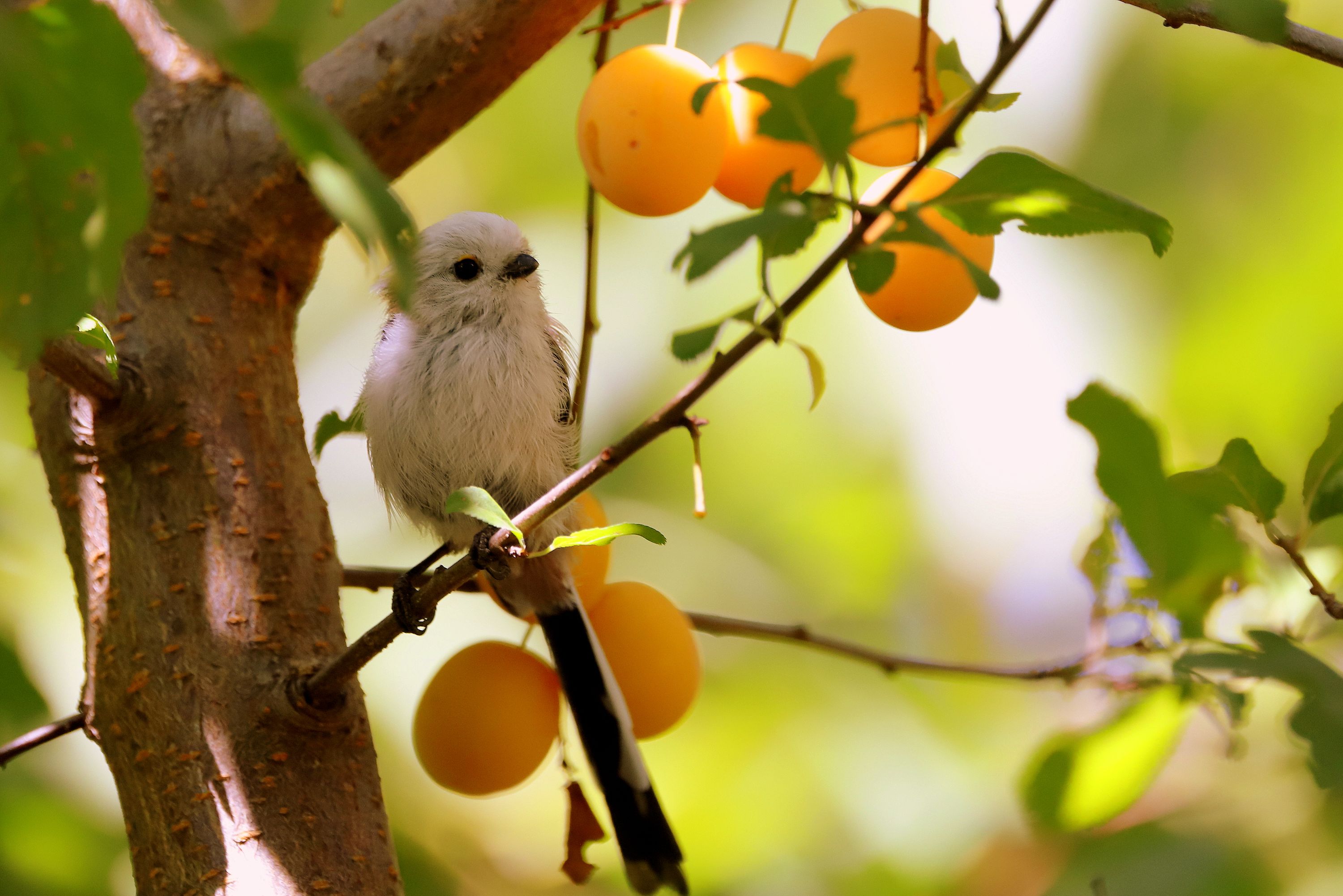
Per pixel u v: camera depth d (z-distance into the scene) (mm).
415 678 2865
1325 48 2604
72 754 2789
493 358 2730
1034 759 2598
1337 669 2586
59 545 2805
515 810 2875
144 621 2648
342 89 2666
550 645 2695
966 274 2625
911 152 2633
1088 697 2684
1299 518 2680
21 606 2795
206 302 2662
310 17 2586
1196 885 2717
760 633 2719
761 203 2643
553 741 2664
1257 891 2715
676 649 2676
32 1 2027
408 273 2139
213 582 2650
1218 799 2734
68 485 2660
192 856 2637
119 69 1996
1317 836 2721
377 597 2879
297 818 2641
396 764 2855
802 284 2594
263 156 2664
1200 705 2594
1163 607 2602
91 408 2654
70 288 2080
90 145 2025
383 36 2668
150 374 2654
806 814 2879
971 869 2842
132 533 2652
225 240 2664
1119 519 2604
